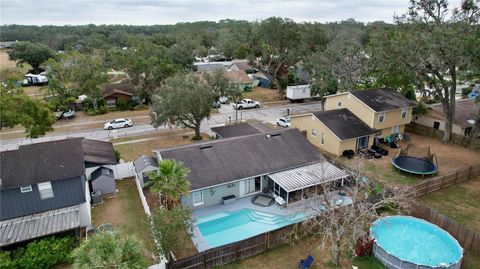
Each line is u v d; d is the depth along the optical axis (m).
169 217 19.73
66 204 23.34
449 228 22.08
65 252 20.08
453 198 27.08
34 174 22.50
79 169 23.42
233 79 73.25
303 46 66.19
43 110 35.59
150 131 47.03
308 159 30.41
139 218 24.97
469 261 19.92
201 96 39.56
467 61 32.56
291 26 66.94
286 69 72.31
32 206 22.58
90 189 28.66
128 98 63.41
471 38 30.75
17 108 34.03
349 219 19.36
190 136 44.41
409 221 23.45
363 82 54.56
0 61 126.38
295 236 21.02
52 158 23.94
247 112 56.94
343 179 28.62
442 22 35.53
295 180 27.20
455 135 40.31
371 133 37.25
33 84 84.75
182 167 25.02
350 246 19.03
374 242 20.67
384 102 39.25
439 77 38.09
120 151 38.97
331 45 61.91
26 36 187.88
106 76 61.31
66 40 154.25
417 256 20.44
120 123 48.69
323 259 20.42
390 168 33.16
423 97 51.66
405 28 38.41
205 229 24.19
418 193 26.94
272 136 32.22
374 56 43.69
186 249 21.62
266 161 29.23
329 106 44.38
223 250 19.58
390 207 24.22
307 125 40.25
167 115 38.84
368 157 35.69
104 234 14.58
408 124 45.34
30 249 19.69
